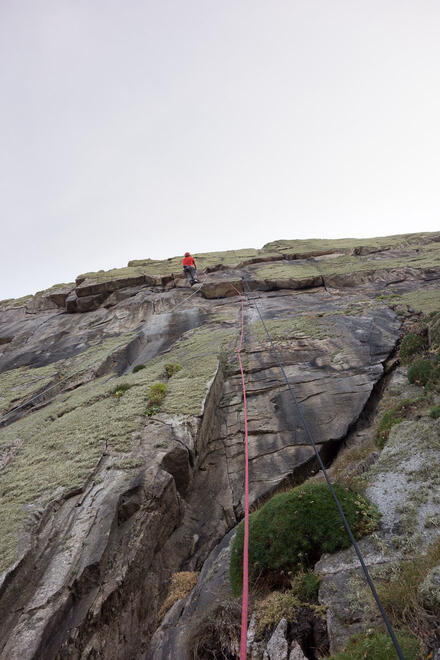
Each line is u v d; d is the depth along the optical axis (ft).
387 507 18.47
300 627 14.10
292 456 29.81
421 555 14.74
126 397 39.93
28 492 26.20
